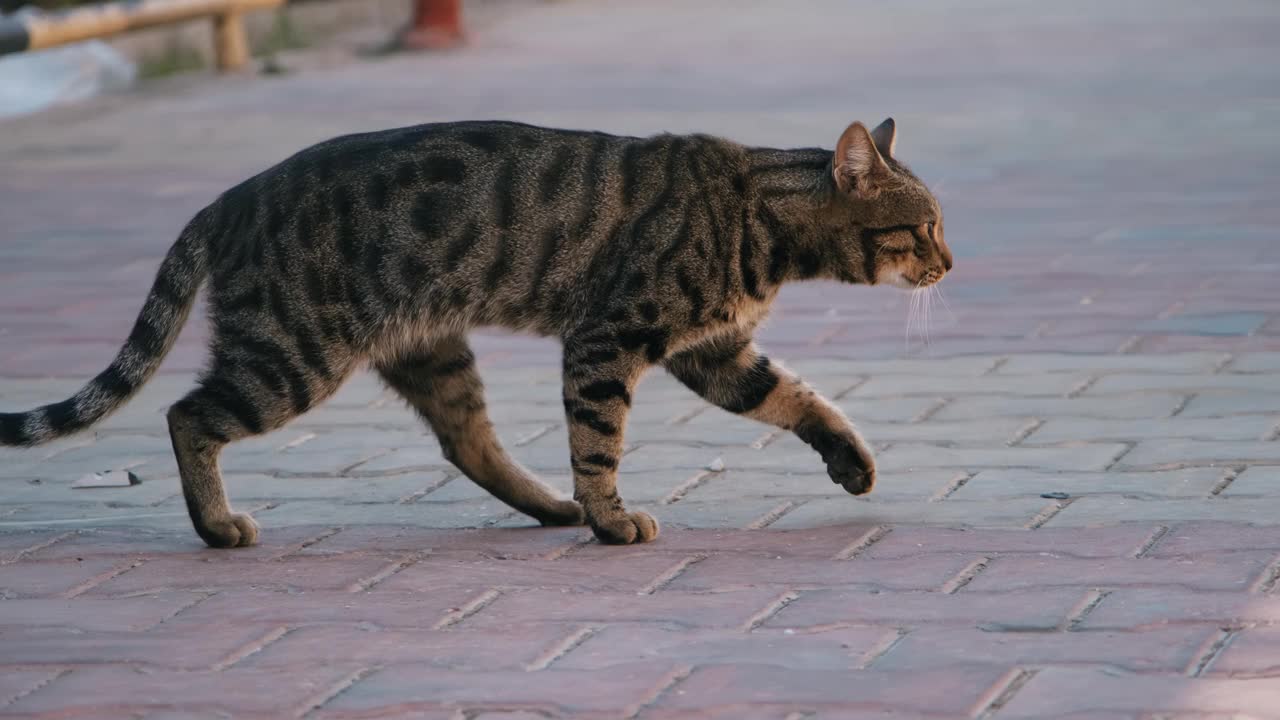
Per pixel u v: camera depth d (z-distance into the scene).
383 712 5.07
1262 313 9.80
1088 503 6.84
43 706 5.18
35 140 17.77
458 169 6.96
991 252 11.84
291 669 5.42
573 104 19.05
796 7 31.17
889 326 10.09
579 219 6.91
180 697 5.22
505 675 5.32
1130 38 25.02
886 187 7.15
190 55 24.27
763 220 6.99
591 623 5.75
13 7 22.89
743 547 6.56
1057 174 14.70
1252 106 18.08
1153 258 11.38
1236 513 6.60
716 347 7.25
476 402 7.23
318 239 6.82
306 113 18.98
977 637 5.47
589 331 6.79
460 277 6.94
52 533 7.05
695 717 4.96
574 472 6.79
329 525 7.11
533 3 32.62
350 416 8.77
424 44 25.19
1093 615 5.61
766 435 8.19
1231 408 8.07
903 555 6.34
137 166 16.08
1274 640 5.34
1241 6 29.20
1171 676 5.11
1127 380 8.63
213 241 7.01
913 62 22.69
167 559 6.66
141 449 8.29
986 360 9.19
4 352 10.01
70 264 12.26
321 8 28.41
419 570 6.42
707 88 20.34
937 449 7.74
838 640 5.50
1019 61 22.56
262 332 6.83
